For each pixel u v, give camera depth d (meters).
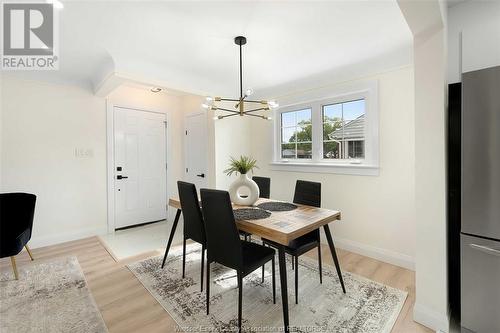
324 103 3.20
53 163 3.25
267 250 1.95
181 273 2.44
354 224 2.93
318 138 3.26
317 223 1.87
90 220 3.57
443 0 1.56
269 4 1.69
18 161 3.00
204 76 3.24
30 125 3.07
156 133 4.29
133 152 4.01
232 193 2.36
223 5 1.70
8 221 2.57
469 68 1.75
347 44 2.30
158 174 4.33
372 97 2.71
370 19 1.89
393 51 2.46
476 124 1.44
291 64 2.80
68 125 3.36
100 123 3.64
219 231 1.76
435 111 1.60
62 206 3.33
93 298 2.02
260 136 3.99
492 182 1.40
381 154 2.68
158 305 1.94
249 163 2.42
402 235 2.57
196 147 4.21
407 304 1.94
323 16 1.84
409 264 2.51
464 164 1.49
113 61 2.54
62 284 2.23
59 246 3.18
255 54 2.52
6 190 2.93
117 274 2.43
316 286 2.20
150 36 2.14
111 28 2.01
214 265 2.61
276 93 3.69
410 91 2.46
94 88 3.45
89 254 2.93
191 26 1.98
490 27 1.68
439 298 1.62
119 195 3.86
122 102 3.86
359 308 1.89
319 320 1.76
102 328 1.68
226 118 3.85
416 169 1.69
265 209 2.25
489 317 1.45
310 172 3.31
